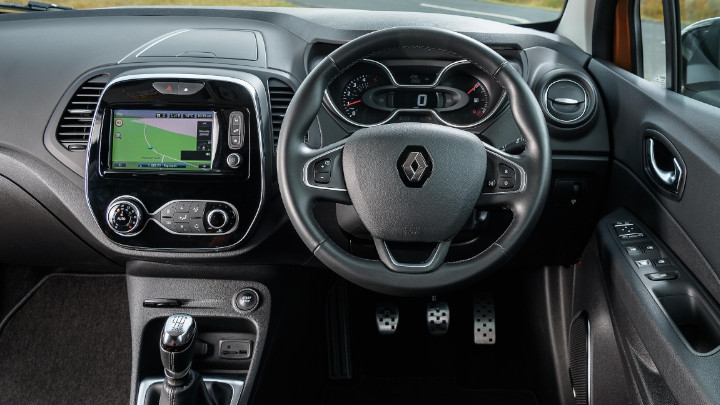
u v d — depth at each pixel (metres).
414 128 1.19
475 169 1.18
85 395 1.96
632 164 1.48
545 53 1.66
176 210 1.42
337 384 2.05
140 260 1.55
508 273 2.09
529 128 1.22
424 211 1.16
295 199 1.20
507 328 2.11
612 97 1.58
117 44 1.60
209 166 1.42
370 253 1.53
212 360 1.65
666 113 1.37
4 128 1.51
